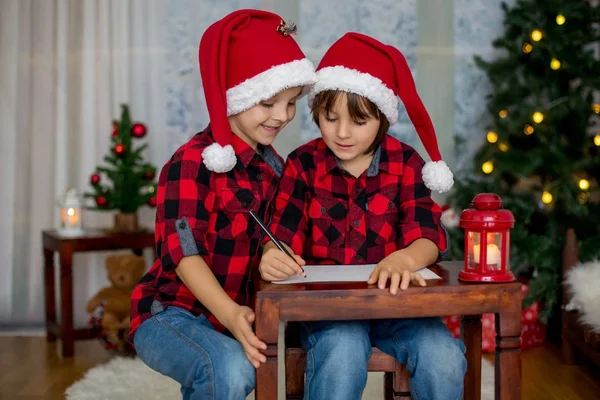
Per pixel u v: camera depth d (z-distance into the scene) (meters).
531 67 3.16
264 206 1.62
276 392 1.31
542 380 2.48
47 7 3.31
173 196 1.48
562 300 2.75
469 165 3.44
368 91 1.55
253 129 1.59
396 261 1.46
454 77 3.44
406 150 1.72
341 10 3.40
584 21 3.07
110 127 3.36
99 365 2.64
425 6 3.42
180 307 1.52
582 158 2.95
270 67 1.54
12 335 3.21
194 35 3.36
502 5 3.22
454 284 1.34
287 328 1.70
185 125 3.41
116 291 2.89
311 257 1.68
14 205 3.34
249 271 1.59
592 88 3.00
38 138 3.34
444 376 1.42
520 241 2.91
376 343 1.54
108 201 2.99
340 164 1.68
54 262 3.34
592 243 2.87
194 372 1.35
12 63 3.31
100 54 3.34
